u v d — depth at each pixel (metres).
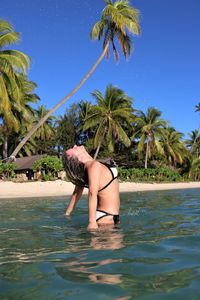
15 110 32.06
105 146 47.59
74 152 5.14
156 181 43.81
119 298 2.10
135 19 27.97
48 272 2.67
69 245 3.71
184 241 3.82
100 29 28.14
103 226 4.94
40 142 53.03
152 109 45.56
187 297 2.10
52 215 6.63
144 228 4.82
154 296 2.12
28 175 41.38
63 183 27.44
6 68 24.17
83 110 52.47
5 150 38.03
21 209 8.77
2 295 2.21
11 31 24.75
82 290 2.25
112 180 5.11
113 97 39.03
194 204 9.49
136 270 2.68
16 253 3.36
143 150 48.72
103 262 2.93
